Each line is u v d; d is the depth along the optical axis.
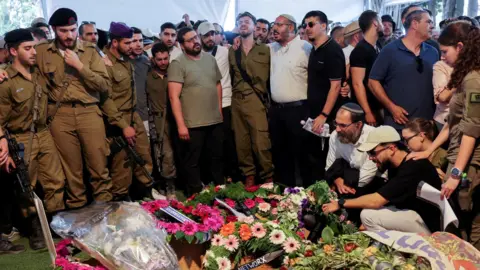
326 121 5.01
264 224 3.24
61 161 4.37
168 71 5.07
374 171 3.90
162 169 5.45
